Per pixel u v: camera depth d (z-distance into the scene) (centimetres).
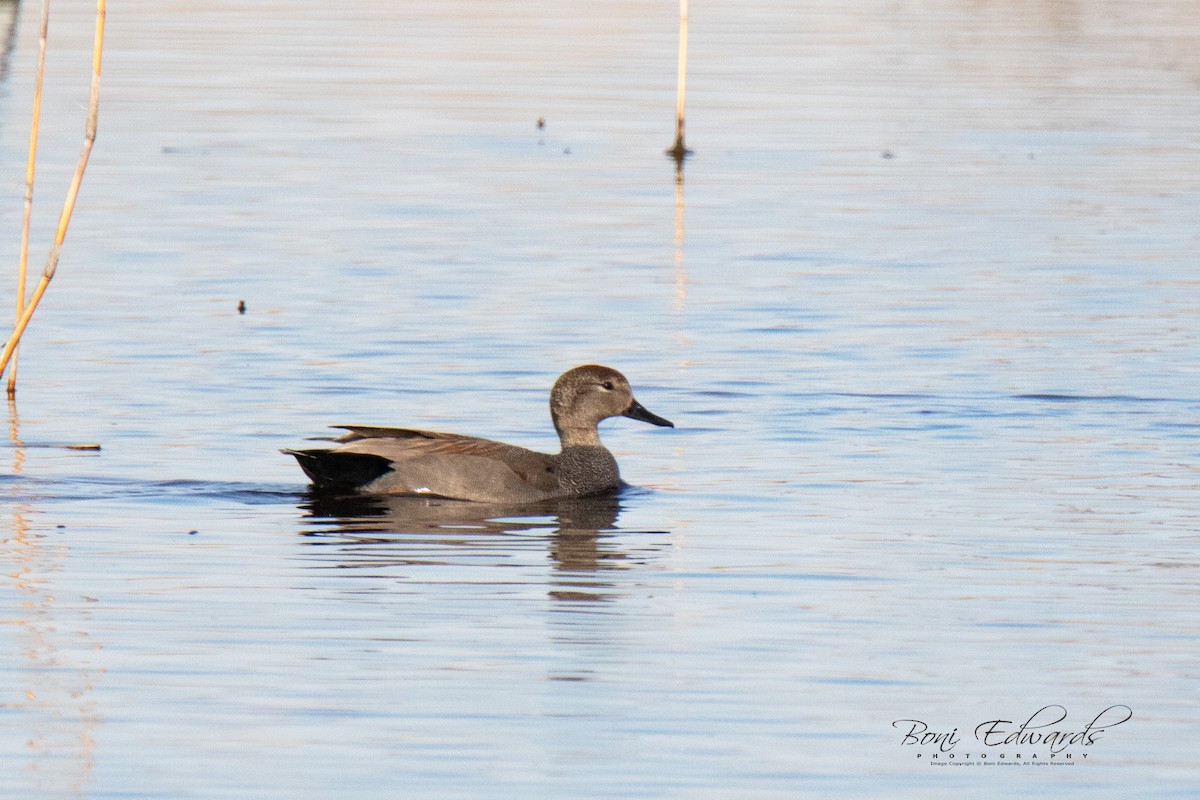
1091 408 1850
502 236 2698
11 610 1237
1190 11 5294
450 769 985
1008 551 1399
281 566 1351
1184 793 973
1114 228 2773
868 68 4319
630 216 2861
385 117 3684
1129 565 1361
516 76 4169
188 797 949
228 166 3172
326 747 1012
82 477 1583
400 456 1570
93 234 2636
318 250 2575
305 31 4738
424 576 1331
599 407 1636
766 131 3616
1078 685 1117
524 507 1547
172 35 4609
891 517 1494
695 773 985
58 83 3878
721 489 1592
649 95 3978
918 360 2039
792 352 2075
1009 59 4453
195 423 1767
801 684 1117
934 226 2791
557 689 1103
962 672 1138
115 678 1112
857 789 970
